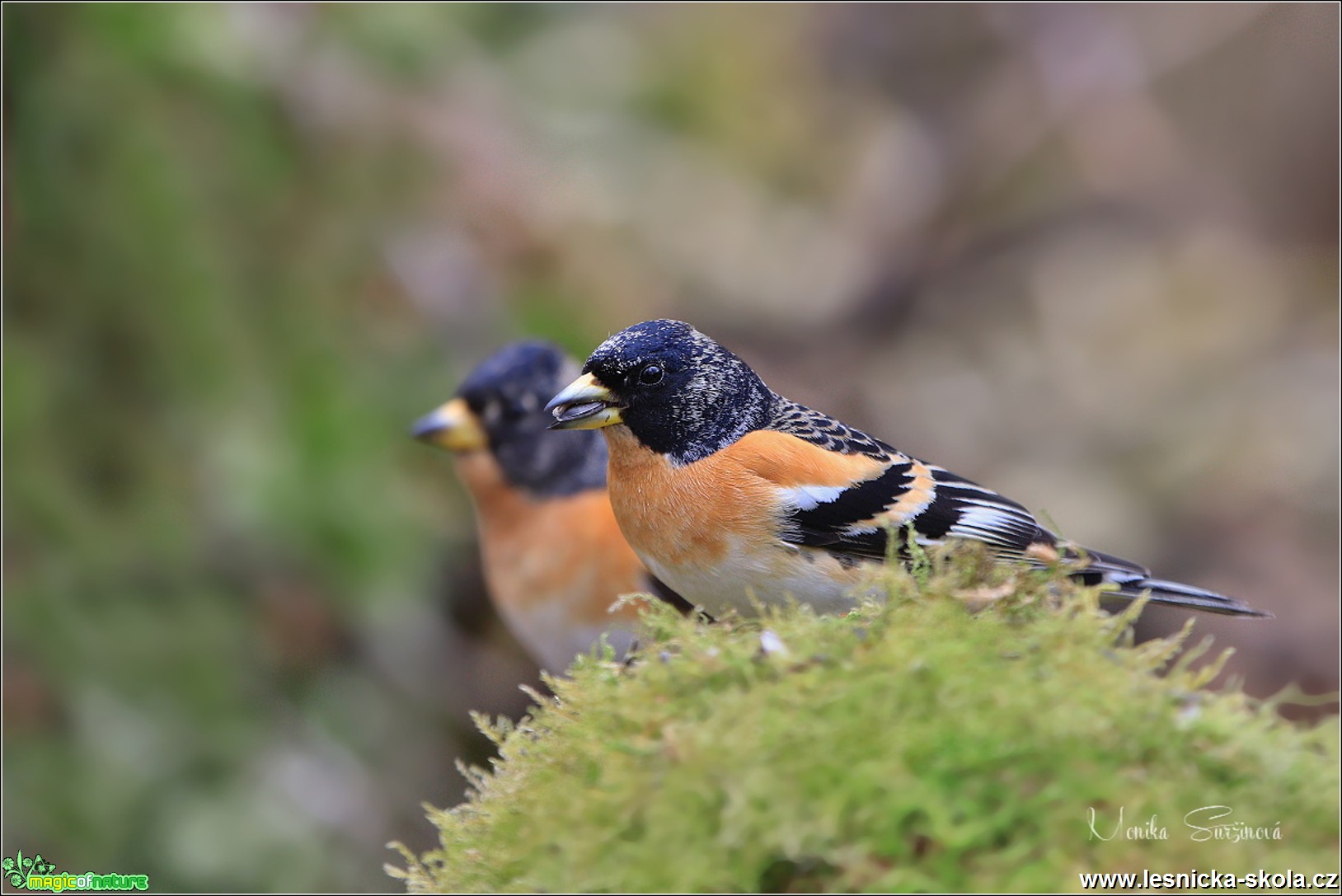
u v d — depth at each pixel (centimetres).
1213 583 1446
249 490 1078
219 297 1107
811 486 616
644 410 630
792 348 1623
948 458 1566
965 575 430
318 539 1090
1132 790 355
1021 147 1852
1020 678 374
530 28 1440
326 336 1140
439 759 1112
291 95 1169
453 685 1132
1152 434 1633
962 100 1877
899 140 1844
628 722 396
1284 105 1939
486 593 1159
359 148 1188
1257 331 1772
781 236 1689
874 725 366
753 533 615
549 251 1249
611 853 372
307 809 1042
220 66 1127
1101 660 383
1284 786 359
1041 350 1730
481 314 1195
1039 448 1612
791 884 359
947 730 363
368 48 1215
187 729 1041
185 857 1001
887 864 352
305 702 1084
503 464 881
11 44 1067
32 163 1080
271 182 1150
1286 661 1312
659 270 1425
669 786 369
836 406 1566
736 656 400
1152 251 1856
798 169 1773
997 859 350
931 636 390
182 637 1061
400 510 1124
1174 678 386
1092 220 1856
